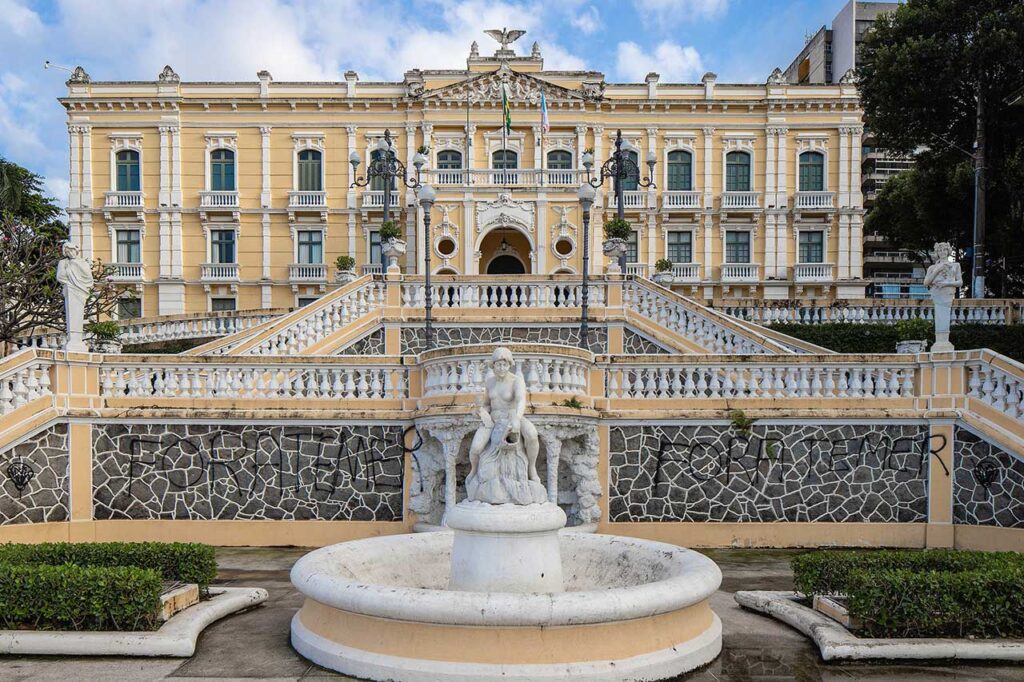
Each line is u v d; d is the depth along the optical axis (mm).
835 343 23188
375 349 19469
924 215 32781
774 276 40250
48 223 42000
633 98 40094
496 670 6066
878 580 7395
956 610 7305
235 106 39594
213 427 13492
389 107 39781
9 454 12562
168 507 13406
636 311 19219
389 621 6434
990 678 6711
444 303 19641
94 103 39156
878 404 13359
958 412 12898
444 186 36125
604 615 6223
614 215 39656
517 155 39875
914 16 30000
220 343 18359
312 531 13359
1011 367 12453
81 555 8633
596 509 13367
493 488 7496
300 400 13633
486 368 12680
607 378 13734
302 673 6605
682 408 13547
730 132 40500
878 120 32219
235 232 39844
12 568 7465
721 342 18203
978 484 12727
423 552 9062
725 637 7848
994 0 28344
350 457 13477
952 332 22328
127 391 13680
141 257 39469
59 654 7098
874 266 59781
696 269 40031
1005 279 33531
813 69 59594
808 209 39906
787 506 13320
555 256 36062
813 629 7660
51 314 22469
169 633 7246
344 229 39875
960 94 30406
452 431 12617
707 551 12984
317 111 39875
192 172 39781
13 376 12695
